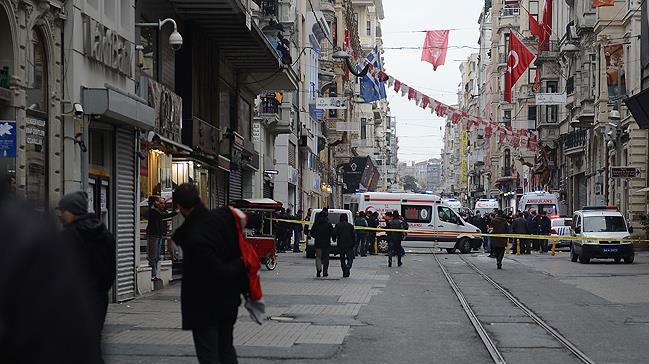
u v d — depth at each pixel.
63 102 17.38
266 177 50.53
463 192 179.88
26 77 15.45
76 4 17.73
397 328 15.98
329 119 83.50
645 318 17.72
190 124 28.70
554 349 13.56
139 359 12.33
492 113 126.19
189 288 8.55
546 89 76.56
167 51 27.53
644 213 51.09
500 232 33.66
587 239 37.31
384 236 46.53
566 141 70.75
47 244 2.63
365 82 50.59
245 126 41.28
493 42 127.19
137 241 21.50
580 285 26.06
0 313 2.54
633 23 51.25
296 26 56.69
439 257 42.81
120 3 20.80
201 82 30.34
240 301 8.77
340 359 12.52
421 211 47.38
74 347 2.62
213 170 34.16
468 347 13.74
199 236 8.43
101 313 8.50
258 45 33.06
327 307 19.47
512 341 14.41
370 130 120.94
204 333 8.53
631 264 37.12
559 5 75.44
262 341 14.23
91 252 8.34
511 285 26.03
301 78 62.66
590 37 60.03
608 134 51.84
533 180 90.62
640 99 37.03
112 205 20.11
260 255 31.36
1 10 14.72
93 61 18.72
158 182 25.12
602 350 13.51
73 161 17.42
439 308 19.44
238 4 27.36
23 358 2.55
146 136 22.78
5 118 14.89
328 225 28.55
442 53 43.59
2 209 2.63
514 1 117.25
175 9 27.52
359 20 121.00
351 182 96.56
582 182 67.25
